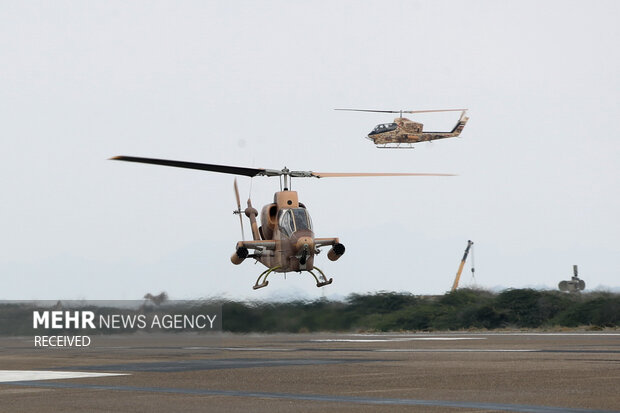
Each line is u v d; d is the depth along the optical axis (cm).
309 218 11700
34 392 4322
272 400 3766
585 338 11062
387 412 3306
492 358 6469
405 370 5338
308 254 11488
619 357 6347
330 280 11794
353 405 3534
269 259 12006
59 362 7088
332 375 5038
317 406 3522
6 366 6656
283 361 6606
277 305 17900
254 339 13825
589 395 3703
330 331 18288
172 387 4441
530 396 3719
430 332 18725
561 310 19850
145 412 3416
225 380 4816
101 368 6100
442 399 3688
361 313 19475
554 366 5416
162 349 9694
